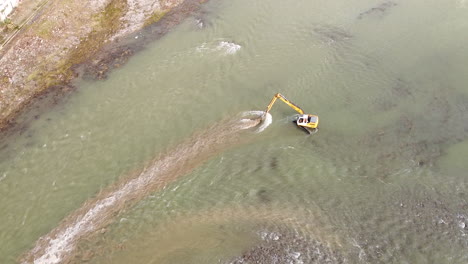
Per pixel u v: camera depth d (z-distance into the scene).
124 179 28.62
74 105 34.41
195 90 34.88
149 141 31.03
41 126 32.88
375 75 34.59
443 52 36.31
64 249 24.88
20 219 26.81
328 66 35.88
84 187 28.39
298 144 29.52
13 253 24.97
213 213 25.83
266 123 30.98
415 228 24.02
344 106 32.06
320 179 27.27
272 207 25.83
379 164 27.84
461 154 27.98
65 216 26.72
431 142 28.95
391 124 30.42
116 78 36.69
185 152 29.91
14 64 37.12
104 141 31.38
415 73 34.50
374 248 23.23
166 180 28.20
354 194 26.16
